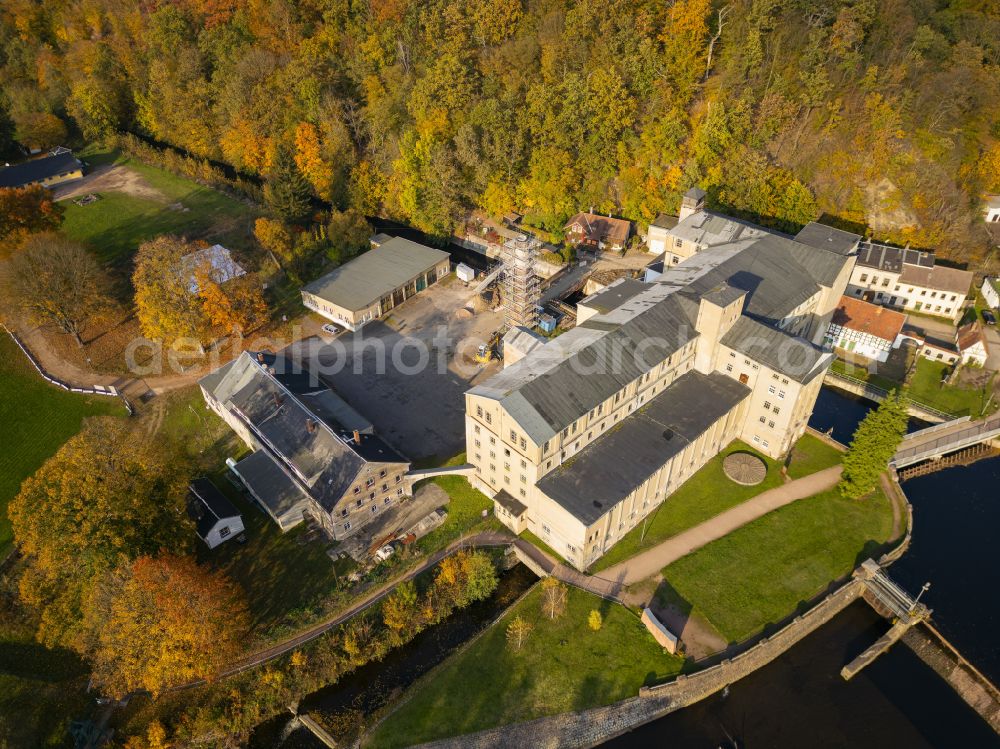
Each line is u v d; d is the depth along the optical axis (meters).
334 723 61.16
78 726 59.81
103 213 144.88
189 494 79.06
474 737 58.84
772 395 79.19
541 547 74.25
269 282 121.12
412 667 65.56
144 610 57.75
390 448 84.06
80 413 94.69
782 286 88.62
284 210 131.12
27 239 105.25
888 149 113.44
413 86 135.50
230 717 60.62
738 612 67.06
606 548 73.19
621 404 76.56
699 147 117.19
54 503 63.69
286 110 144.62
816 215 114.88
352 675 65.25
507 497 75.69
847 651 66.19
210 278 101.25
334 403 90.31
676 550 73.12
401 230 140.00
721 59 124.31
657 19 126.50
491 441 73.88
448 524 77.31
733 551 72.75
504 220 134.75
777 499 78.62
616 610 67.25
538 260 123.38
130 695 62.69
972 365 97.06
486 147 126.19
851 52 114.56
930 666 64.88
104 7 179.50
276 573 72.19
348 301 109.69
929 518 79.00
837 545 73.81
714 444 82.38
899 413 72.44
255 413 84.12
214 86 158.50
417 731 59.38
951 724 60.41
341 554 73.94
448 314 113.69
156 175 163.25
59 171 158.00
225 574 72.00
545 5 134.38
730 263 90.31
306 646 65.31
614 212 130.38
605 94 118.56
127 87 180.12
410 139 128.00
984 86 116.06
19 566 73.75
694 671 62.03
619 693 61.09
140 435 80.38
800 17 117.69
